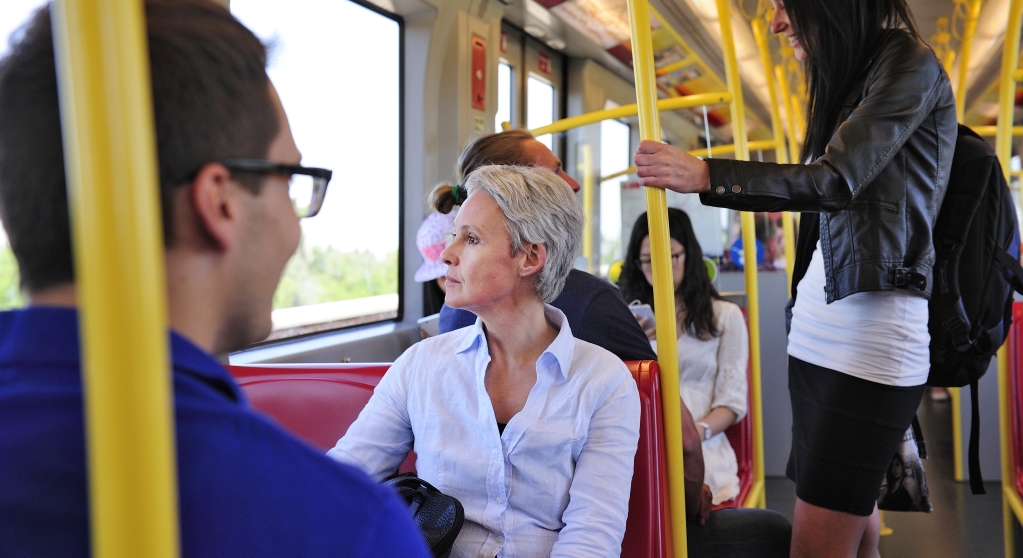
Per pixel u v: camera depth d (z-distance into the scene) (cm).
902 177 139
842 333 149
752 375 271
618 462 120
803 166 130
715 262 370
